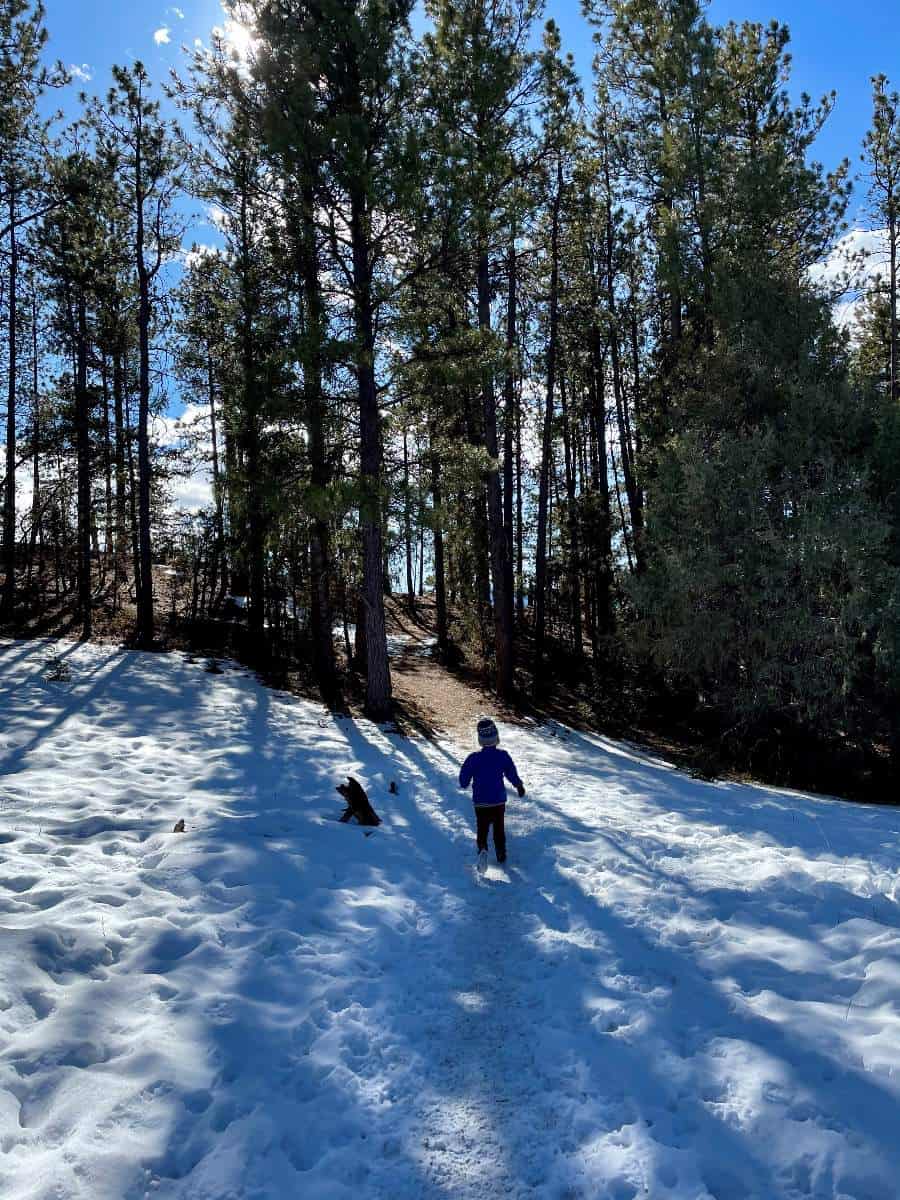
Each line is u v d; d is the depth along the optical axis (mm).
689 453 15328
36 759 9188
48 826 6965
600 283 22672
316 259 14773
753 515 14508
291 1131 3529
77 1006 4234
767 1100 3617
